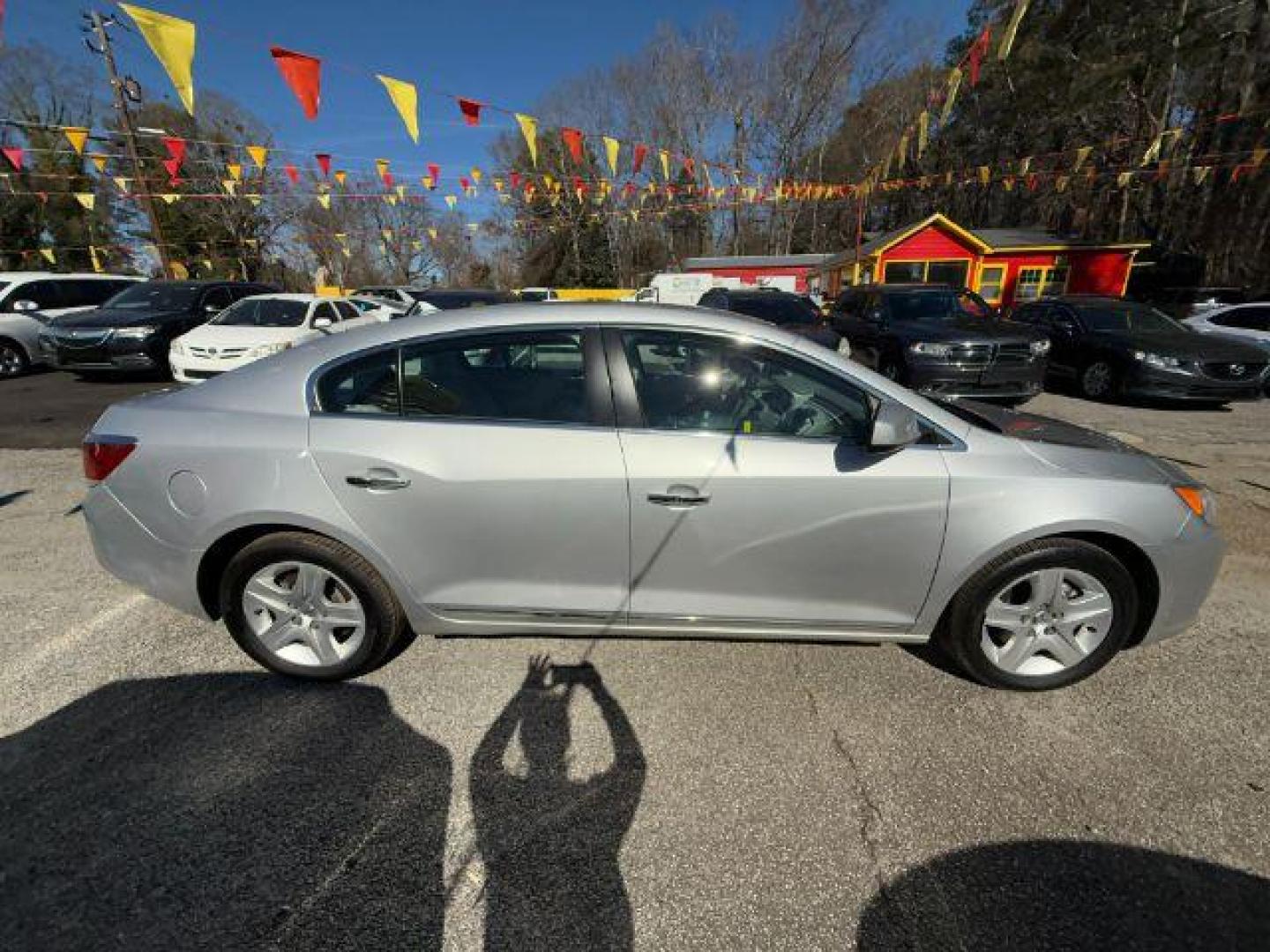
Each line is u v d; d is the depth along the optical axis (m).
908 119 29.58
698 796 1.84
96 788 1.84
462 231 46.03
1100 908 1.50
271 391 2.21
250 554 2.21
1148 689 2.30
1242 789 1.84
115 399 7.88
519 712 2.19
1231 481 4.78
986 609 2.20
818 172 33.88
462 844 1.68
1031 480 2.08
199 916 1.48
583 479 2.07
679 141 32.38
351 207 38.41
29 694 2.27
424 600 2.25
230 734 2.07
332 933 1.45
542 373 2.15
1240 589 3.06
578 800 1.82
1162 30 17.77
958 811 1.78
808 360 2.13
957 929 1.45
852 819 1.76
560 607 2.24
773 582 2.18
